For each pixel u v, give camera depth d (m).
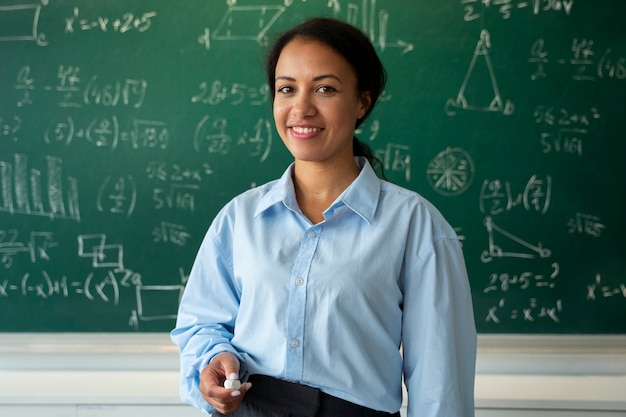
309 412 1.18
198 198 2.37
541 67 2.31
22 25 2.36
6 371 2.37
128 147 2.37
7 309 2.38
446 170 2.34
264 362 1.23
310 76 1.22
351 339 1.19
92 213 2.37
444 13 2.32
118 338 2.37
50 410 2.16
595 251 2.32
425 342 1.24
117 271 2.38
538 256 2.33
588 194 2.32
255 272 1.25
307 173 1.30
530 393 2.16
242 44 2.35
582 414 2.09
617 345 2.32
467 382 1.30
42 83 2.36
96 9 2.36
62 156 2.37
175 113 2.36
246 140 2.36
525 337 2.32
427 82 2.33
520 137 2.32
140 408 2.15
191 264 2.37
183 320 1.38
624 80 2.30
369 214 1.25
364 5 2.33
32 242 2.38
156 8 2.35
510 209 2.33
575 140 2.32
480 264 2.34
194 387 1.29
